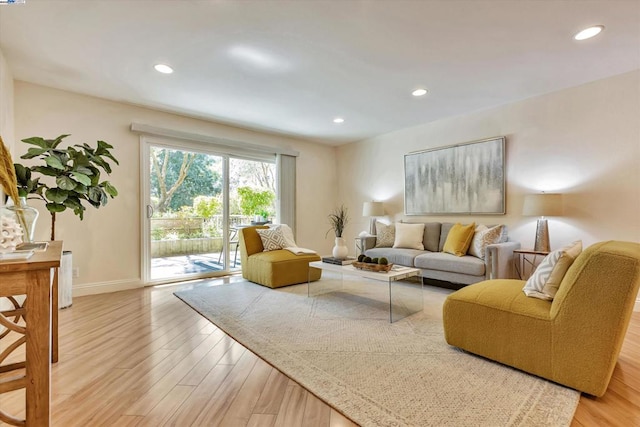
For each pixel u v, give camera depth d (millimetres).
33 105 3250
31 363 1097
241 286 3945
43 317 1111
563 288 1666
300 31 2326
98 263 3633
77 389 1649
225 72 2994
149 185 4031
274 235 4285
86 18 2150
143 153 3963
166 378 1763
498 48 2586
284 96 3611
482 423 1350
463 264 3430
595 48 2594
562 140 3451
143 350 2125
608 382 1522
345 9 2074
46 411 1115
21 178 2607
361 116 4391
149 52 2621
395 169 5207
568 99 3408
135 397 1580
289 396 1590
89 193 2900
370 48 2572
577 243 2121
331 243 6145
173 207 4262
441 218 4578
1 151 1455
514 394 1564
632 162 3018
